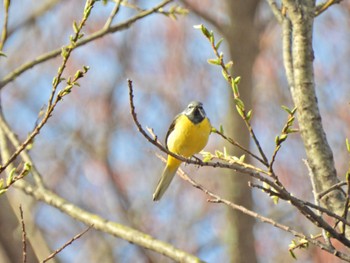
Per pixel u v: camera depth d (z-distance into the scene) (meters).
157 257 16.80
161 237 17.25
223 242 16.75
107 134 18.50
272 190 5.45
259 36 16.38
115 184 17.98
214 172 17.62
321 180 6.54
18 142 9.15
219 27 15.08
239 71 15.04
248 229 14.49
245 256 14.46
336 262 14.08
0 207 10.95
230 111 14.87
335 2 7.55
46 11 15.93
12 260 10.78
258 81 17.48
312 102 6.77
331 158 6.60
